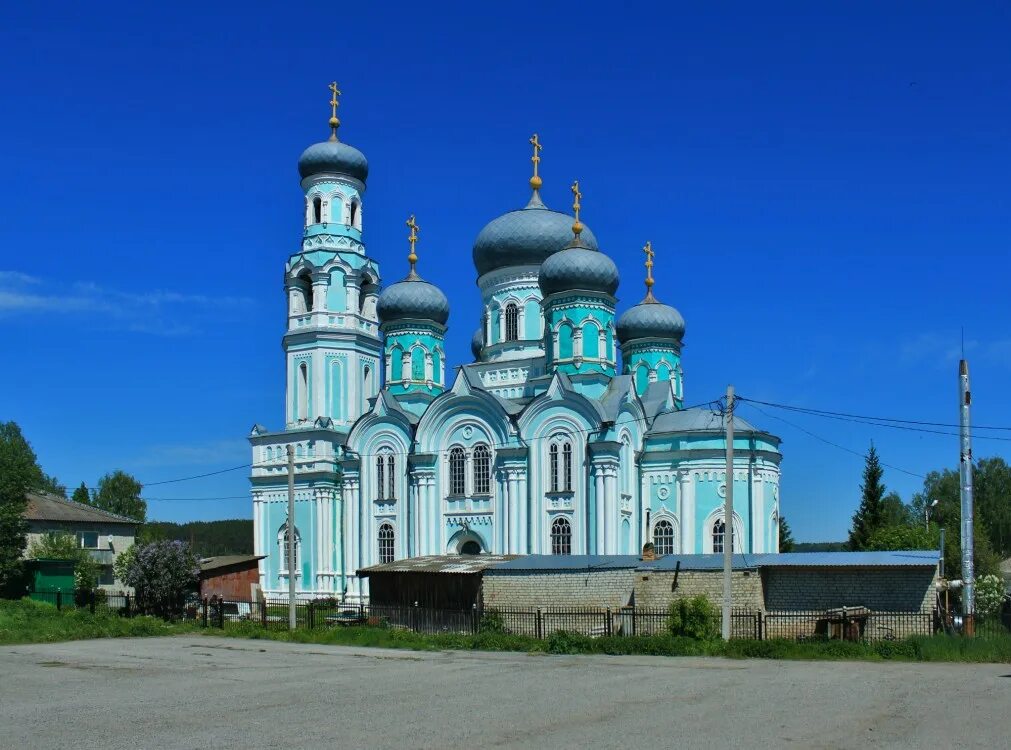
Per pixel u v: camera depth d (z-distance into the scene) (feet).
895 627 155.43
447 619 179.63
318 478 284.41
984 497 436.35
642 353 307.99
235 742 74.54
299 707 91.66
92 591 242.58
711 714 84.79
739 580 167.02
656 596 171.12
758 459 253.24
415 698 96.32
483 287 292.81
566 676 113.50
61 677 121.60
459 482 256.52
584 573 176.35
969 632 145.07
